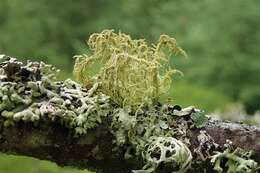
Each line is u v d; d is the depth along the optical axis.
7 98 0.45
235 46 2.83
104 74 0.48
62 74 1.74
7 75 0.46
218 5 2.93
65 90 0.47
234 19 2.87
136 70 0.48
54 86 0.47
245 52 2.83
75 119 0.46
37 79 0.47
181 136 0.47
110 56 0.48
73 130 0.46
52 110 0.45
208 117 0.48
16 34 3.18
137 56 0.49
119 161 0.47
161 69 0.49
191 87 1.81
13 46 3.14
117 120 0.47
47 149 0.46
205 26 2.92
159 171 0.47
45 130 0.46
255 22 2.86
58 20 3.38
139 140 0.47
